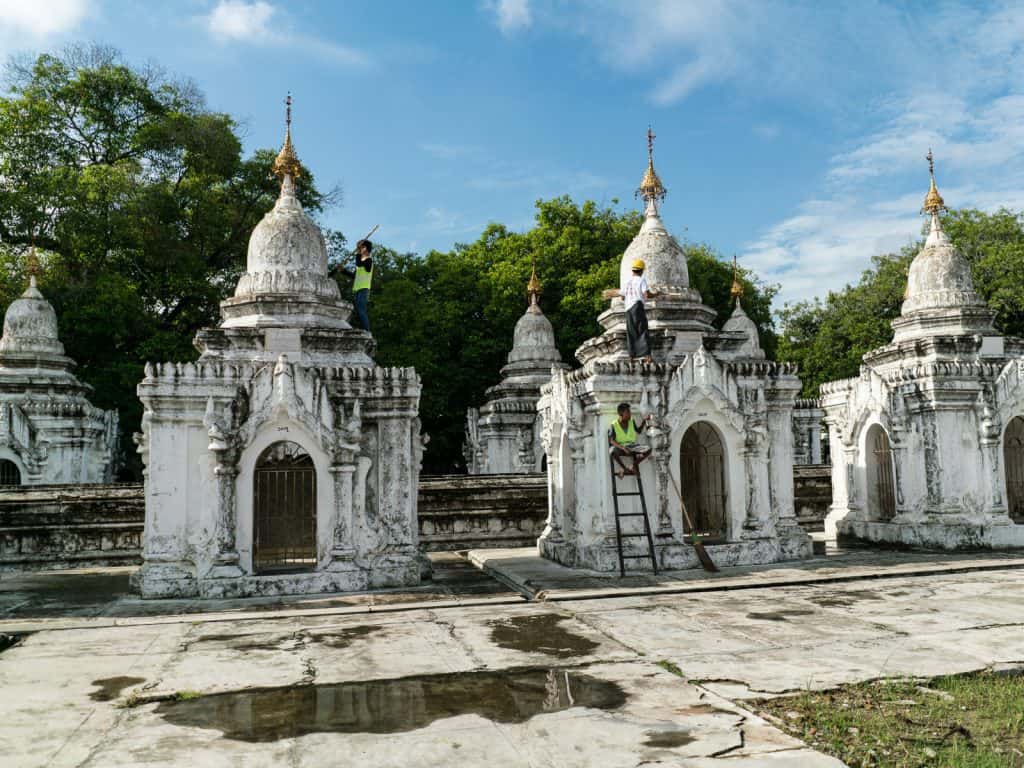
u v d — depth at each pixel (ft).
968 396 61.11
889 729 20.85
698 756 18.98
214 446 43.83
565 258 123.03
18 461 77.56
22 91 112.78
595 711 22.63
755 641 30.99
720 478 56.44
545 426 62.03
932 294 68.03
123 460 100.27
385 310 110.22
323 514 45.37
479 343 117.80
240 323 55.31
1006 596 40.32
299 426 45.32
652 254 62.59
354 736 21.02
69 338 102.06
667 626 34.22
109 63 119.75
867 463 67.46
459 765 18.81
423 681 26.22
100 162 119.55
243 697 24.81
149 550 44.27
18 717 23.04
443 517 70.03
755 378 54.85
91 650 31.63
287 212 59.06
